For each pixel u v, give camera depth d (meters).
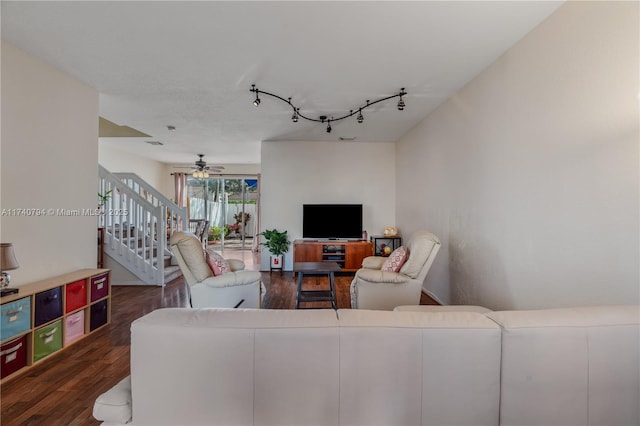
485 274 2.95
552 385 1.11
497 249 2.76
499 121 2.72
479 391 1.12
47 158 2.86
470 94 3.23
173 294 4.52
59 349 2.66
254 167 9.14
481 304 3.03
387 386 1.12
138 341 1.12
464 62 2.82
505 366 1.12
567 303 2.01
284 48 2.61
